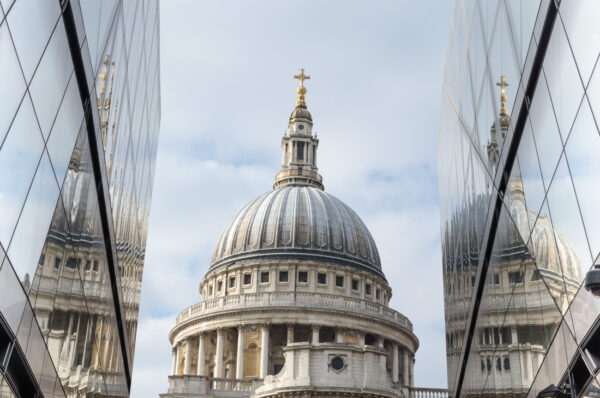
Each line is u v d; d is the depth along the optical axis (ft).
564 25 61.26
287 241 385.50
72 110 73.87
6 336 59.93
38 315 69.41
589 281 57.00
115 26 91.45
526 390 81.61
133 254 136.77
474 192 109.91
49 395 79.30
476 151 106.63
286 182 433.89
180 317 385.70
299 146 445.37
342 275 382.22
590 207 56.80
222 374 353.72
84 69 75.61
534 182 73.46
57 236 73.67
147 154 147.54
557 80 64.03
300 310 355.97
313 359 288.10
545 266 70.85
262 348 349.82
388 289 407.64
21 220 59.52
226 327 360.07
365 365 287.89
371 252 404.36
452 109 135.95
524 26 73.61
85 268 90.07
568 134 61.57
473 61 108.06
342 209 410.93
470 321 118.52
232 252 392.06
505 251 88.94
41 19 59.77
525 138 76.43
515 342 85.20
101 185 95.35
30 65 58.29
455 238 135.74
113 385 127.85
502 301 91.50
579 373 62.34
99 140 88.33
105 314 110.01
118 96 99.71
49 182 67.51
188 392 309.63
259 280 377.71
